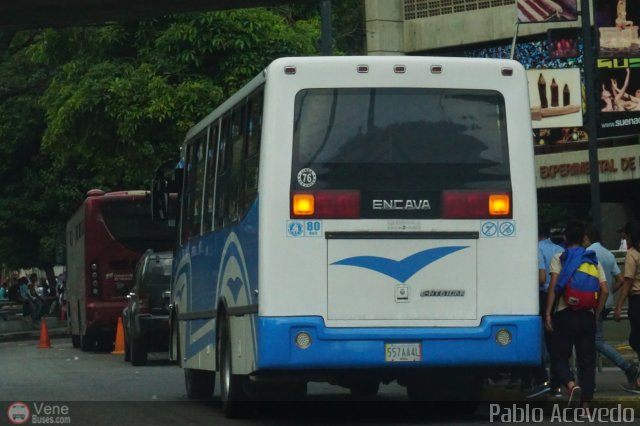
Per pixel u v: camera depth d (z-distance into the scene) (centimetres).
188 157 3650
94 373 4759
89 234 6506
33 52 7175
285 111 2619
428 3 7550
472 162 2666
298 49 6600
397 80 2658
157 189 3850
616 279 3309
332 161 2620
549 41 4275
